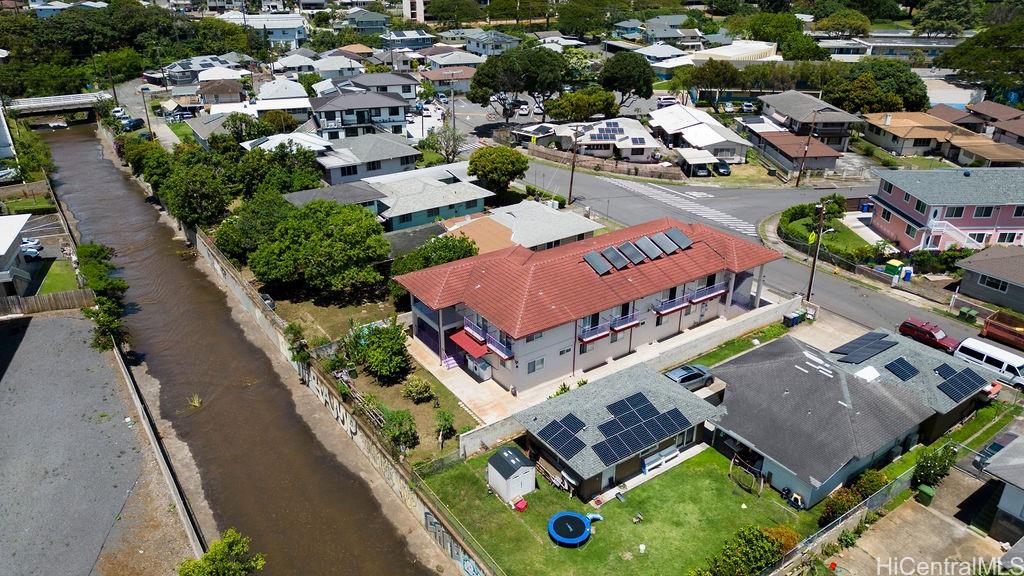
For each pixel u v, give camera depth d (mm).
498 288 41281
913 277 55312
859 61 122375
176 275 60125
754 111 110562
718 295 48156
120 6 164375
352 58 137750
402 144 78938
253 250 57406
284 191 68125
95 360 45750
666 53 143250
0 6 174000
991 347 42219
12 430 38469
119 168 91125
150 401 42156
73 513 32719
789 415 33938
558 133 89562
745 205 73250
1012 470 28812
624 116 107312
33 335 48594
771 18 152375
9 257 53656
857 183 81375
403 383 41594
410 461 34938
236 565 25328
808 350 38781
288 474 36219
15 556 30250
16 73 122125
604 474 32531
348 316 49812
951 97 113562
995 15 166750
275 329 47250
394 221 62125
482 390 40906
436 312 43375
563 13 181625
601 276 42781
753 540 26766
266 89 105562
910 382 36094
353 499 34562
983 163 82500
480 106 117188
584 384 39219
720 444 36219
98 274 54594
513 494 32250
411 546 31672
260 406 41906
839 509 30484
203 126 90812
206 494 34719
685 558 29188
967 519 31141
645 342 45750
